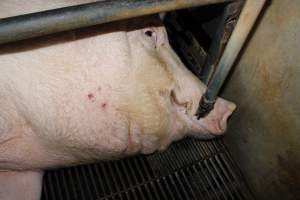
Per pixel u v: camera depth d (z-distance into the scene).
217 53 0.95
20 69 0.88
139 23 1.04
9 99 0.92
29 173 1.17
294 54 0.94
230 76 1.30
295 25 0.92
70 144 0.99
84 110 0.94
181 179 1.39
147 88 1.00
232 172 1.40
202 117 1.16
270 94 1.08
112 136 1.01
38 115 0.92
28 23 0.61
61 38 0.89
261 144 1.20
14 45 0.87
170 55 1.13
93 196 1.32
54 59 0.89
